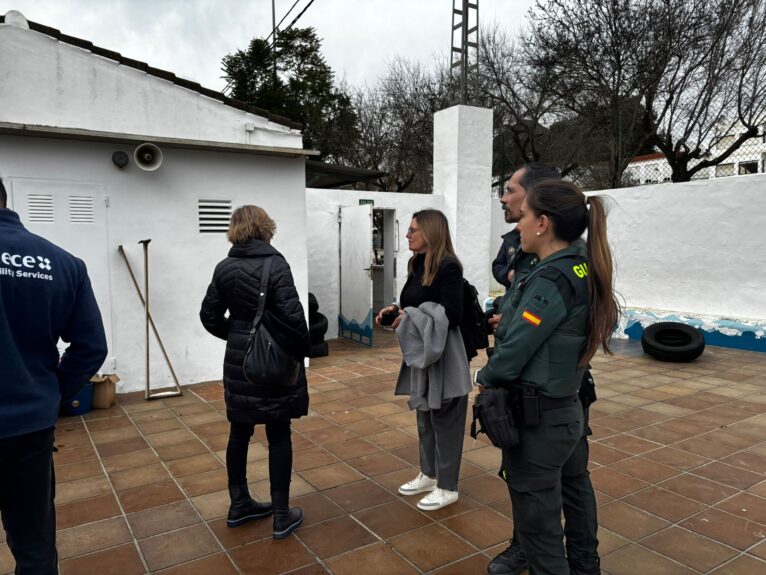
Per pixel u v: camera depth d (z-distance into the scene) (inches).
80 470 150.9
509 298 93.3
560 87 541.6
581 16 505.7
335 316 348.5
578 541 92.7
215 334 120.1
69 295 75.1
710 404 210.1
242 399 109.6
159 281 226.7
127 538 116.4
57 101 210.4
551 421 78.3
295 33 1016.9
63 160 205.8
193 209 231.8
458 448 127.3
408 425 185.8
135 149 216.5
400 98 895.7
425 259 120.1
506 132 687.7
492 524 121.4
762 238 302.2
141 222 221.3
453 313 116.8
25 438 69.4
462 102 382.9
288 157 252.1
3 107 201.0
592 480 143.2
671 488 138.4
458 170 373.4
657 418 193.5
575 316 77.2
